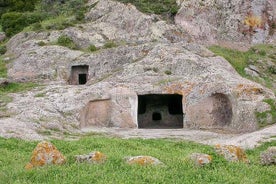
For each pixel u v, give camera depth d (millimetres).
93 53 41344
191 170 12086
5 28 56312
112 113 31688
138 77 33812
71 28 48094
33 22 55562
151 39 44688
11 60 45469
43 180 11375
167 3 51719
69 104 29812
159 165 12695
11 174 12039
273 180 11930
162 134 27484
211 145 20766
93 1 55531
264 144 20703
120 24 48031
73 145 18281
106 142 19453
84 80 41188
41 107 29031
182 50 37125
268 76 40750
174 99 37562
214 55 39719
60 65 41094
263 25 50000
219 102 31484
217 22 49281
